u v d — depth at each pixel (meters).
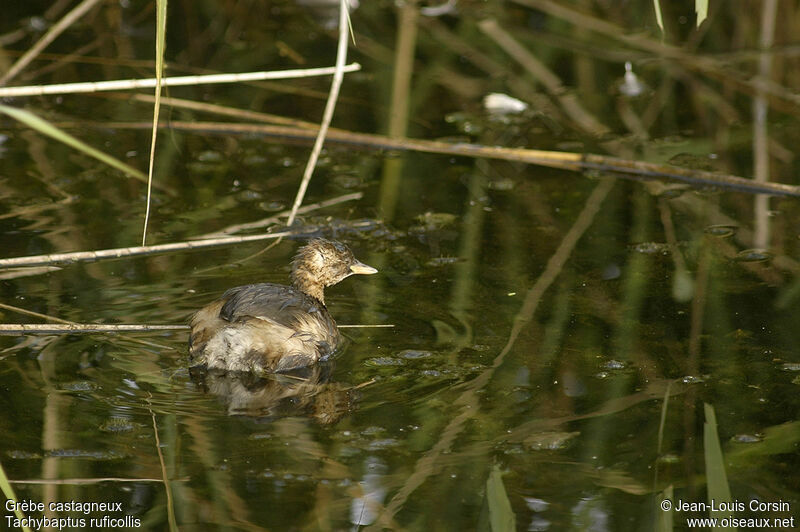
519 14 22.08
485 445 8.84
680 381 9.85
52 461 8.44
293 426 9.02
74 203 14.12
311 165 11.77
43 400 9.24
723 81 19.16
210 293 11.57
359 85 18.92
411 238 13.40
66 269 12.11
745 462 8.73
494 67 19.84
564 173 15.59
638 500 8.19
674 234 13.43
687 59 19.77
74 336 10.41
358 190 14.92
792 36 20.31
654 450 8.81
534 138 16.89
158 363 9.98
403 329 10.88
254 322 10.13
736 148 16.45
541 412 9.31
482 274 12.26
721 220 13.88
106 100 17.81
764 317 11.11
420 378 9.84
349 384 9.75
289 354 9.99
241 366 9.91
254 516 7.86
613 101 18.44
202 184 14.98
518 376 9.88
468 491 8.24
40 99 17.69
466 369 10.02
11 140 16.19
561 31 21.34
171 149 16.11
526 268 12.41
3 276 11.82
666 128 17.34
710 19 20.47
